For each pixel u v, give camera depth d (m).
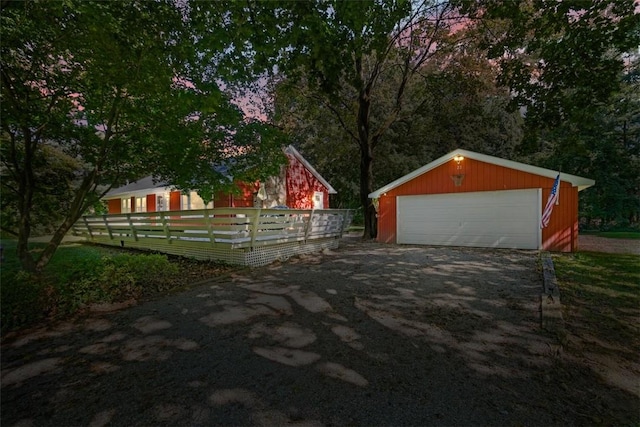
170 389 2.25
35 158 5.52
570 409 2.01
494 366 2.55
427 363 2.60
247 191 12.71
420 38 12.83
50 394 2.20
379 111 19.14
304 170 16.42
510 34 6.56
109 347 2.95
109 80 4.29
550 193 9.32
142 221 9.20
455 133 18.52
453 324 3.47
